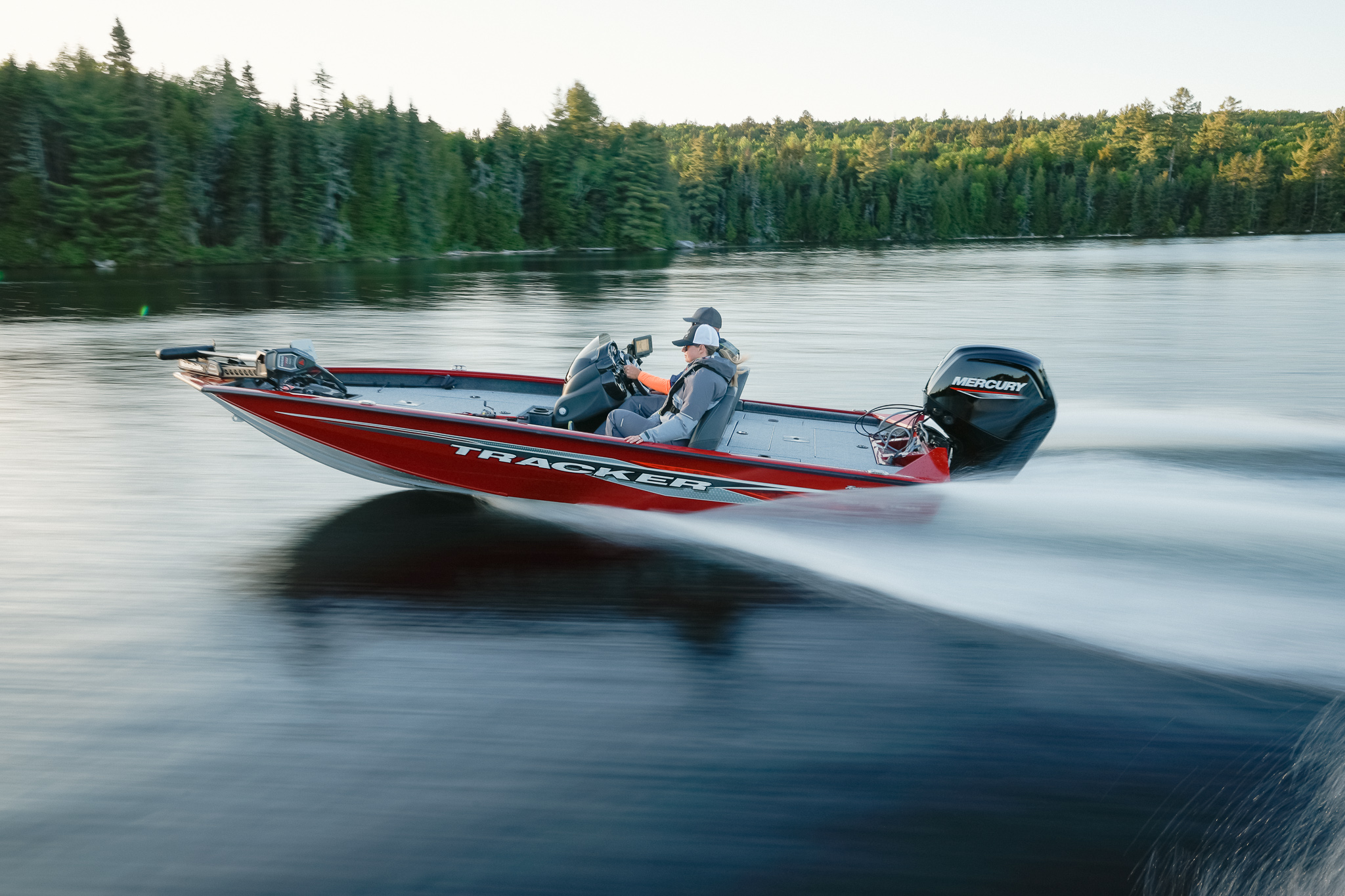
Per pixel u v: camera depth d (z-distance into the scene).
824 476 5.30
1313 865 2.73
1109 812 2.99
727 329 17.64
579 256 76.56
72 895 2.58
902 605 4.54
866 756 3.29
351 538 5.48
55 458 7.39
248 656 3.97
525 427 5.30
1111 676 3.86
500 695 3.68
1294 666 3.89
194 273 46.09
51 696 3.62
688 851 2.79
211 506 6.09
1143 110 198.88
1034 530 5.36
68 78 69.06
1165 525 5.50
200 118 78.06
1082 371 12.82
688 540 5.45
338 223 78.00
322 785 3.08
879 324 18.70
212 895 2.59
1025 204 156.00
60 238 62.84
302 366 5.95
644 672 3.88
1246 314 20.53
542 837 2.84
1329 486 6.55
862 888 2.64
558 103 107.56
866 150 152.12
